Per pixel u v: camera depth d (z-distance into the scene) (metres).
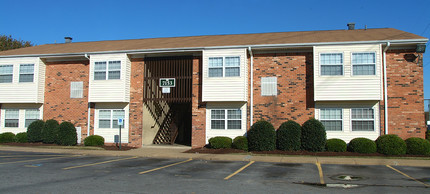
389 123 17.44
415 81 17.38
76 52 21.16
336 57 17.77
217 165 13.39
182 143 22.72
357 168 12.72
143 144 20.58
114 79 20.41
